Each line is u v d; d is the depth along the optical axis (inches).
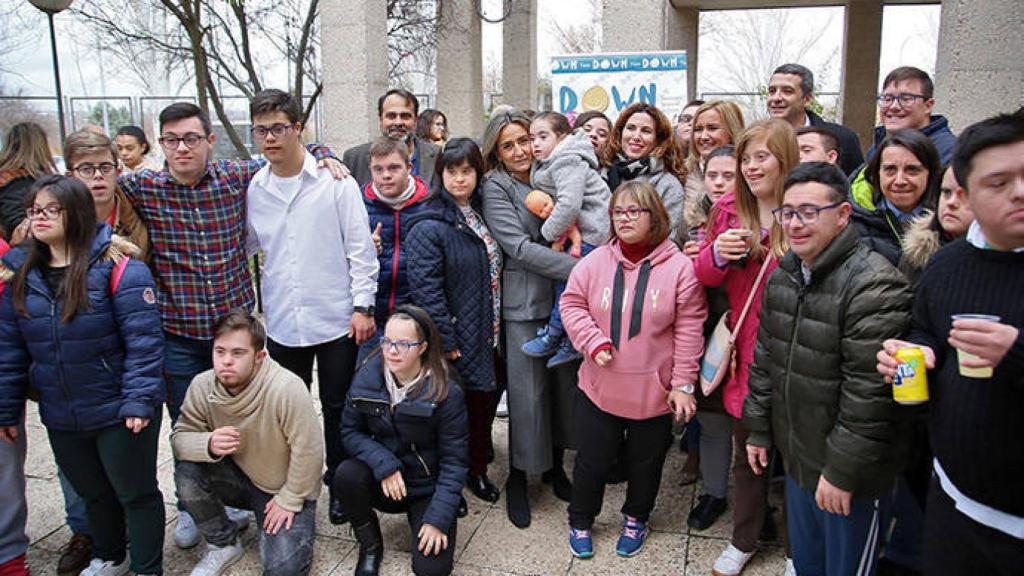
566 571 115.6
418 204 131.6
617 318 113.7
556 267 124.9
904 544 107.7
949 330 68.3
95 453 109.6
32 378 105.1
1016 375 60.4
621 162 144.3
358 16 285.9
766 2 384.5
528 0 451.2
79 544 121.3
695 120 138.6
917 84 130.8
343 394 132.7
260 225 126.0
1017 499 64.6
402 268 130.6
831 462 83.3
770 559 117.4
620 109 206.2
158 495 112.9
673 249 115.0
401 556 120.7
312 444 114.0
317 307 126.3
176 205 119.3
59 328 101.9
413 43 442.3
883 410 80.0
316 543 125.7
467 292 125.3
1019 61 184.4
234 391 112.7
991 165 60.0
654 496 119.0
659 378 112.7
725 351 110.3
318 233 124.2
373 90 295.7
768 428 98.3
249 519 132.0
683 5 381.7
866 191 113.2
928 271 72.6
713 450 125.7
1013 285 63.9
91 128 114.5
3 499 108.6
